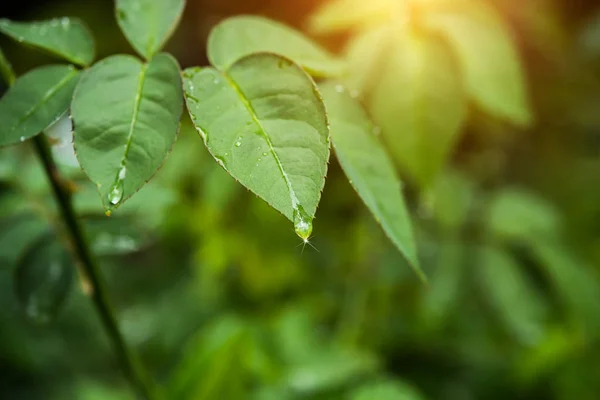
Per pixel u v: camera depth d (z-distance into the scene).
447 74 0.62
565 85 1.28
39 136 0.51
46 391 1.09
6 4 1.80
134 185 0.43
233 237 0.93
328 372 0.68
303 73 0.45
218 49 0.48
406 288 0.95
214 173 0.86
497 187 0.99
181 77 0.45
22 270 0.56
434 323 0.94
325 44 0.85
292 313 0.78
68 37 0.49
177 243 1.06
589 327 0.87
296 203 0.42
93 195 0.58
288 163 0.43
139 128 0.44
